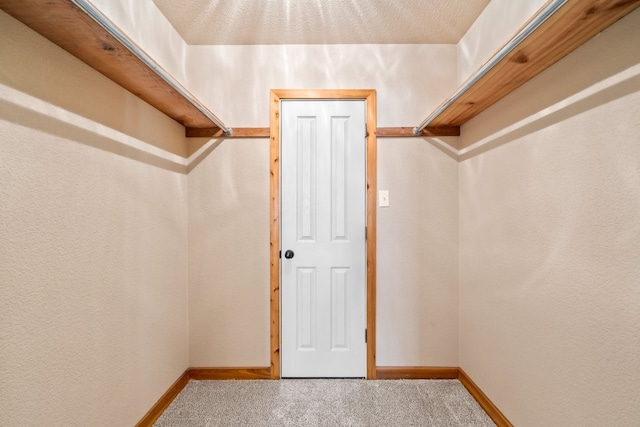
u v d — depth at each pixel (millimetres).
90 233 1207
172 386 1877
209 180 2117
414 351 2111
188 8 1730
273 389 1970
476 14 1802
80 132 1157
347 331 2121
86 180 1188
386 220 2117
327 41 2078
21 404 930
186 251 2086
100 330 1260
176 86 1335
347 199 2129
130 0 1496
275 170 2104
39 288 990
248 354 2111
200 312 2111
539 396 1308
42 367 998
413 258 2115
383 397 1875
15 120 916
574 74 1121
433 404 1805
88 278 1196
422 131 2107
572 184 1134
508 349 1533
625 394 938
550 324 1243
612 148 980
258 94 2115
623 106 946
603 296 1009
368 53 2115
